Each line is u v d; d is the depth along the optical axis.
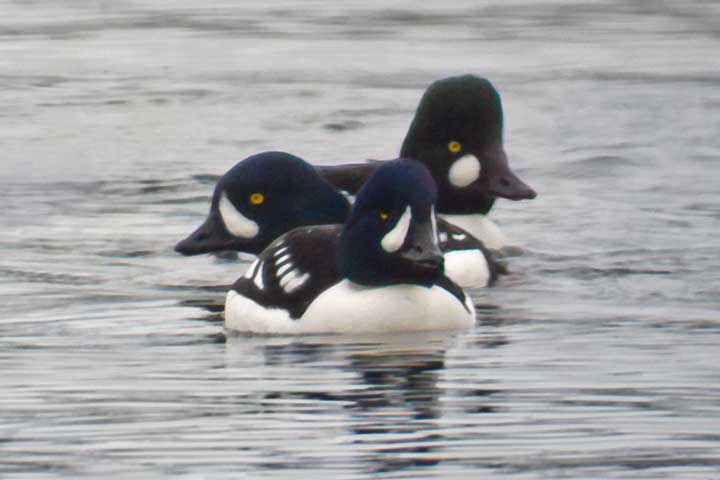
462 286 14.67
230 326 12.97
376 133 24.09
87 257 16.22
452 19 35.78
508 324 13.02
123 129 24.42
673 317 13.44
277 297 12.62
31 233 17.50
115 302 14.13
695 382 11.05
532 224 17.80
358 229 12.32
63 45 32.69
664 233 17.31
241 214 14.76
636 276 15.24
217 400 10.59
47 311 13.77
